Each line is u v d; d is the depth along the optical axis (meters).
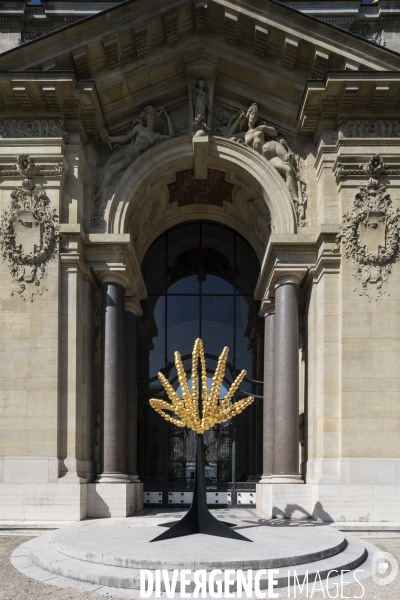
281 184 21.83
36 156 20.62
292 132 22.47
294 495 19.75
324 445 19.58
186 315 27.16
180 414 14.64
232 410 15.22
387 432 19.33
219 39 21.97
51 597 10.27
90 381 21.38
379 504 18.73
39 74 20.17
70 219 20.77
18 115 21.00
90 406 21.42
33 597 10.29
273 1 20.67
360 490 18.81
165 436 25.66
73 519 18.69
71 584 11.12
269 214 22.98
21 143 20.70
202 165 22.89
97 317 22.81
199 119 22.06
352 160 20.67
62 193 20.91
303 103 21.30
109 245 21.34
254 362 26.66
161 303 27.19
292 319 21.25
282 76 21.88
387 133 20.98
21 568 12.45
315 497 18.94
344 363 19.72
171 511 22.38
